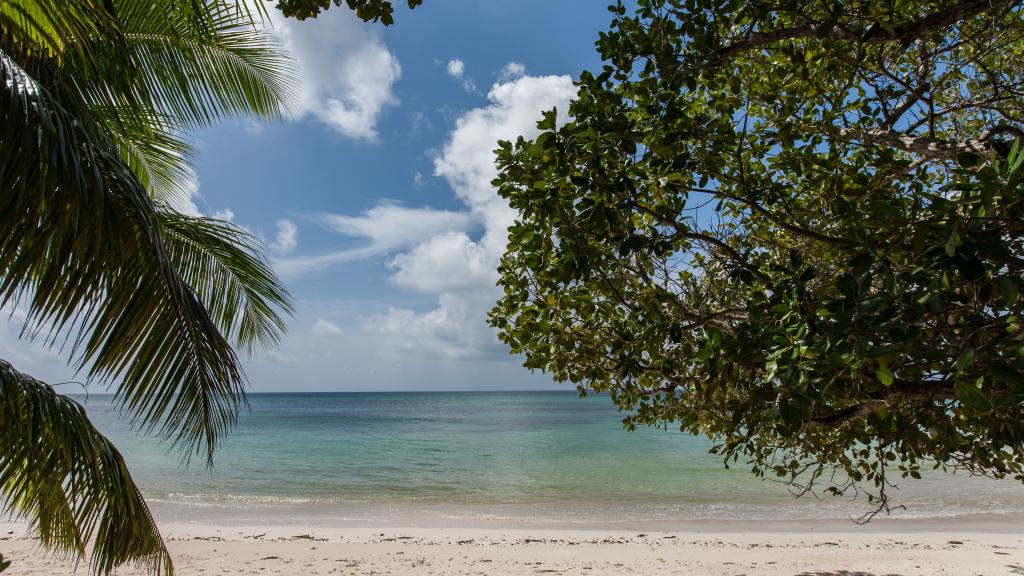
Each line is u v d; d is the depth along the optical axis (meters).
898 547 10.55
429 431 41.22
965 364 1.59
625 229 3.14
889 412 2.62
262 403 114.00
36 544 9.95
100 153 3.20
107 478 4.56
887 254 1.95
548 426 46.72
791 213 3.25
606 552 10.06
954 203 1.78
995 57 4.17
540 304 3.91
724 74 3.48
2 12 3.02
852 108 3.56
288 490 17.88
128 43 5.12
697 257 4.19
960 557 9.84
